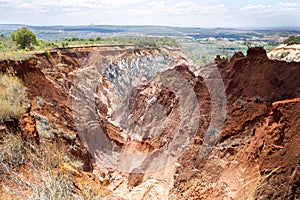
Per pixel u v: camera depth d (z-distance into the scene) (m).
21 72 14.09
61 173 3.84
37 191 3.29
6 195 4.00
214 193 6.57
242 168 6.71
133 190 7.99
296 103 6.46
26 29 43.38
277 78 9.07
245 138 7.89
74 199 3.54
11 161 5.11
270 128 6.64
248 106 8.92
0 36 53.78
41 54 28.05
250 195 3.43
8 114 7.40
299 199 4.72
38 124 9.98
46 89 14.89
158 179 8.41
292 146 5.70
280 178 5.18
